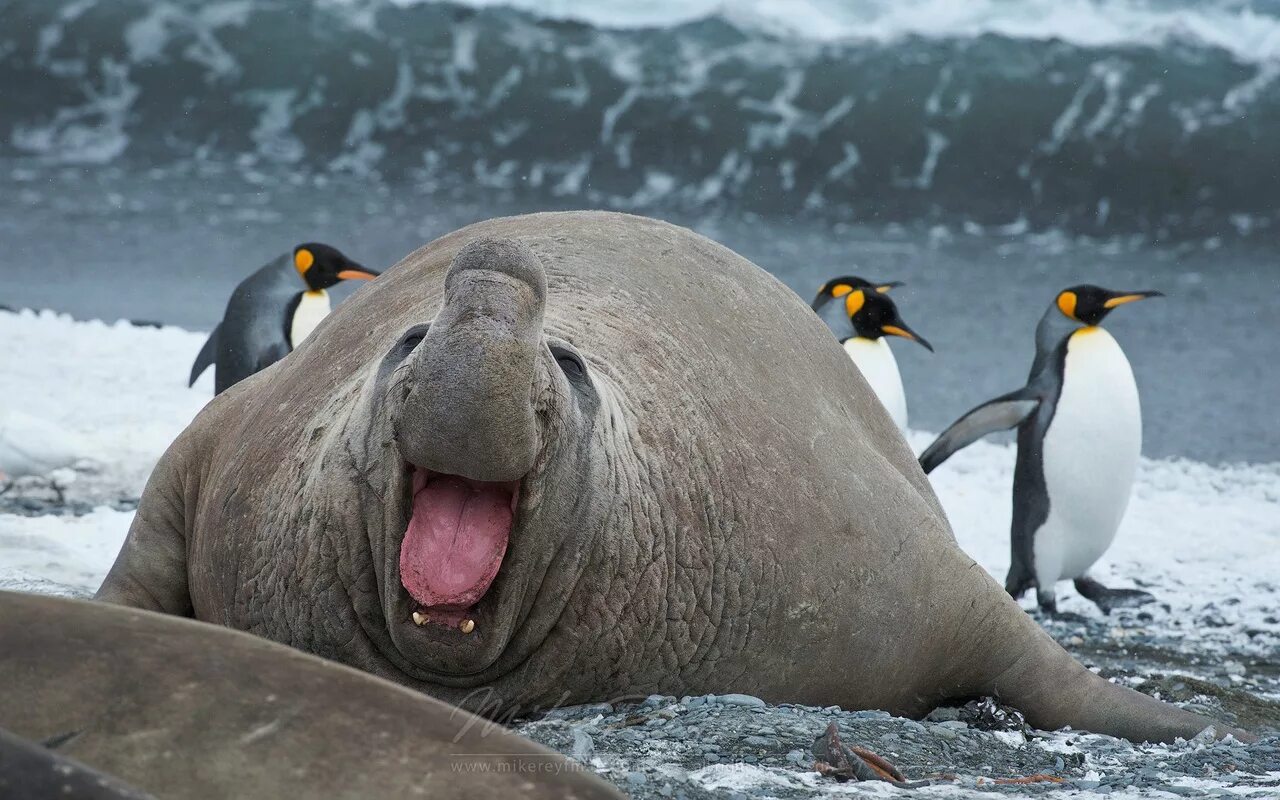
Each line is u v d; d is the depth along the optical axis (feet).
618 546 55.83
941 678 71.56
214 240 578.25
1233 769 61.98
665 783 48.62
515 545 51.57
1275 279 552.00
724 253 78.38
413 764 26.76
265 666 28.53
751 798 47.78
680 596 58.80
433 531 49.49
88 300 437.58
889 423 81.41
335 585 55.57
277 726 26.94
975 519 169.27
